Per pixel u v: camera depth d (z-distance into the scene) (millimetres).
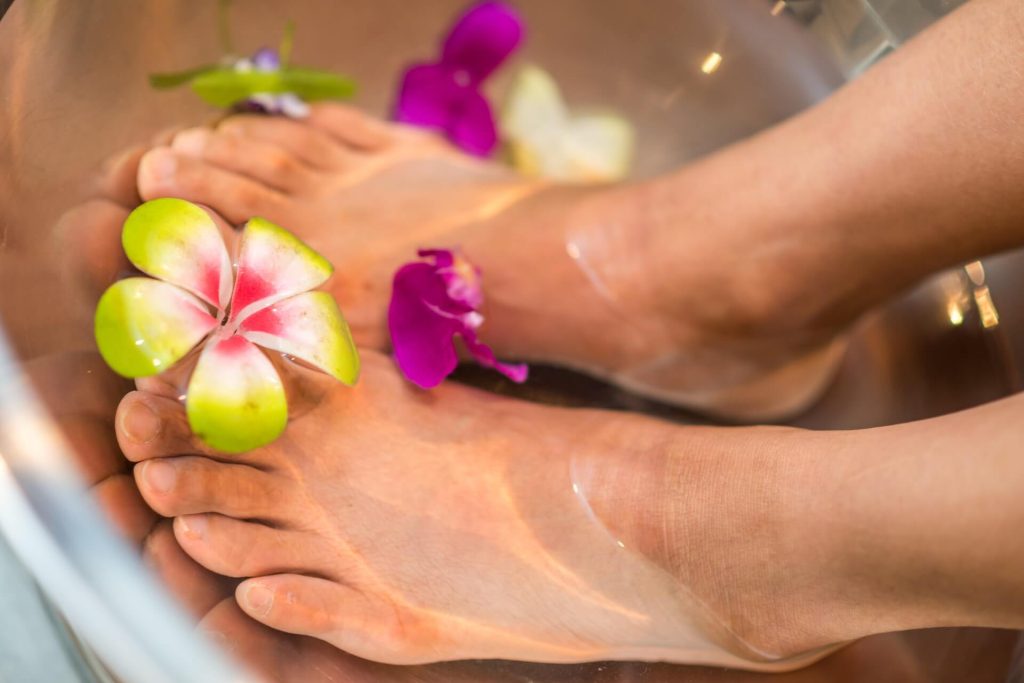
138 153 486
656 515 437
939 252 456
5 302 407
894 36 542
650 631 449
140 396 427
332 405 467
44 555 348
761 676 461
